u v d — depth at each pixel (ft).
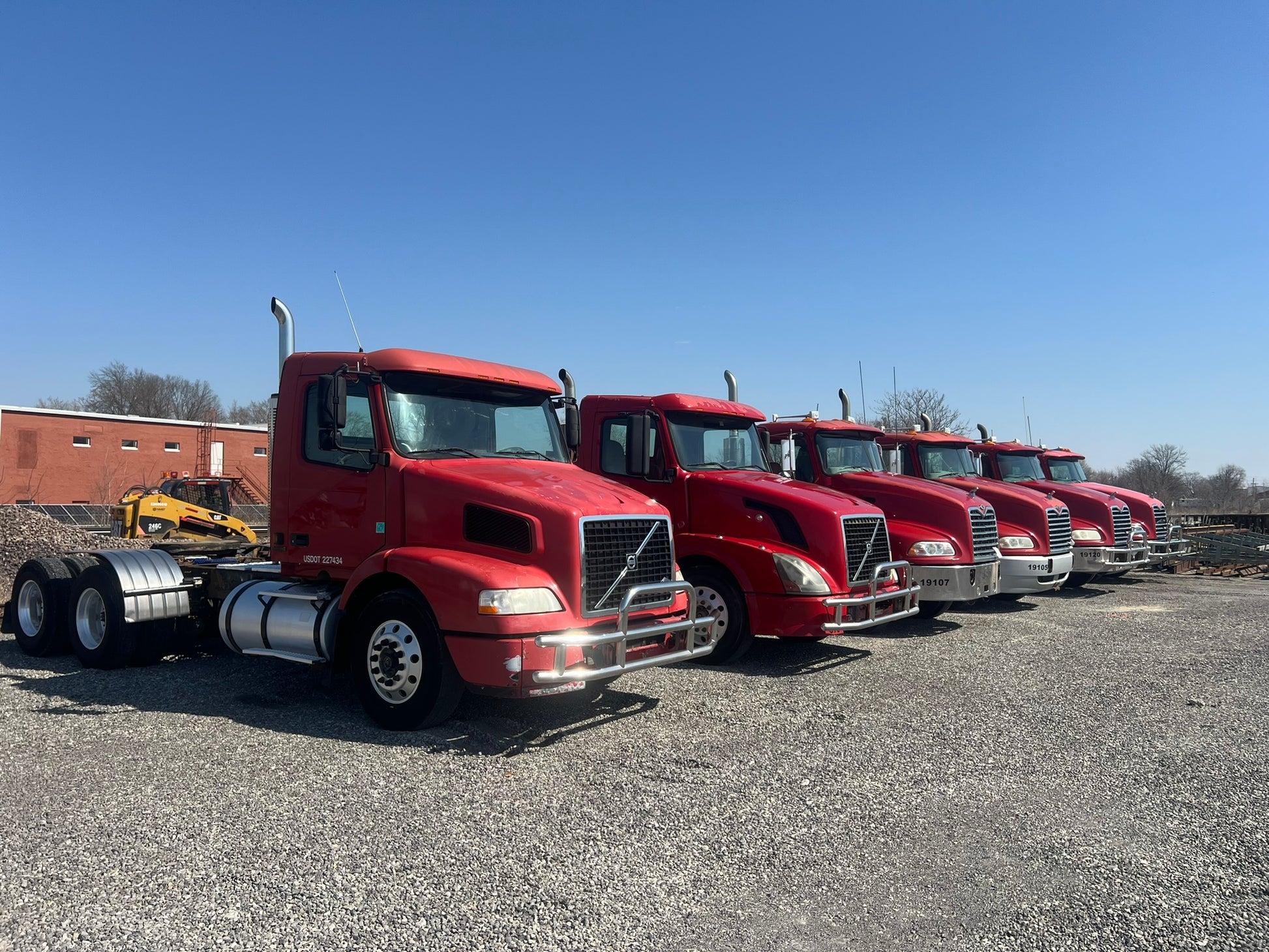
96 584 26.30
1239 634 33.94
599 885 12.05
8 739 18.62
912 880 12.32
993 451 50.31
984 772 17.06
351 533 21.71
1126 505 51.70
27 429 142.00
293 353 24.17
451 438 22.30
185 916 11.02
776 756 18.06
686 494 28.89
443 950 10.30
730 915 11.25
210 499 75.82
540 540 19.07
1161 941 10.61
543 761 17.60
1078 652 30.01
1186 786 16.28
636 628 19.85
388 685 19.66
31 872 12.22
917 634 34.01
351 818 14.37
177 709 21.34
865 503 28.86
